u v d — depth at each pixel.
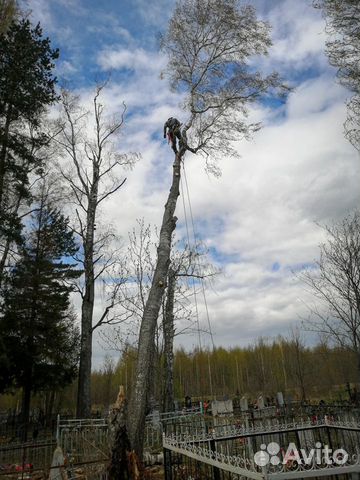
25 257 24.86
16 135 19.98
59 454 7.98
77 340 25.80
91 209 22.11
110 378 41.94
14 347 22.91
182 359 43.03
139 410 9.91
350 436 6.58
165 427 10.12
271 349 53.72
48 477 8.09
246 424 8.67
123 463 6.79
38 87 20.14
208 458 5.18
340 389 25.44
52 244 26.77
